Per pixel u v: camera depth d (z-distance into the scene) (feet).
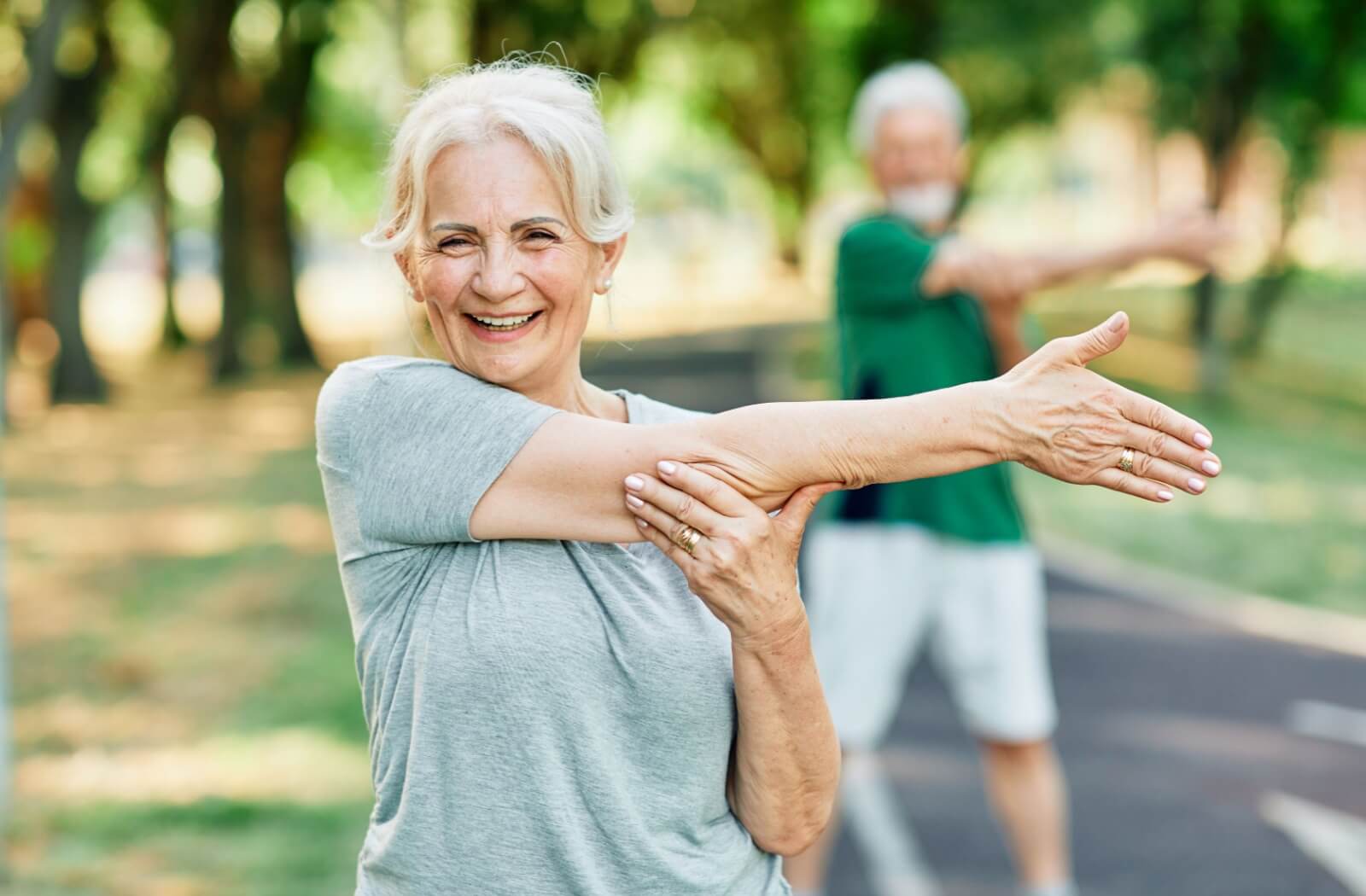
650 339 98.78
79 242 63.77
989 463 5.49
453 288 5.56
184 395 67.62
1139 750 18.92
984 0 60.75
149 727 18.71
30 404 63.05
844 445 5.42
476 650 5.45
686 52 87.10
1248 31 59.41
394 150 5.74
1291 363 74.02
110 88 74.02
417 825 5.56
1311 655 23.88
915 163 13.14
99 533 34.58
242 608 25.82
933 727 19.84
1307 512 37.37
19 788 16.31
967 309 12.62
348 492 5.77
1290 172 68.03
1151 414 5.36
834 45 75.15
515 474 5.50
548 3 63.98
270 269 80.74
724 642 5.71
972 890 14.07
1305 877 14.60
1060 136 81.92
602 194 5.65
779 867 6.23
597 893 5.51
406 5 49.62
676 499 5.35
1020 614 12.62
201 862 14.07
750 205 202.18
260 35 75.36
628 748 5.57
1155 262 11.43
